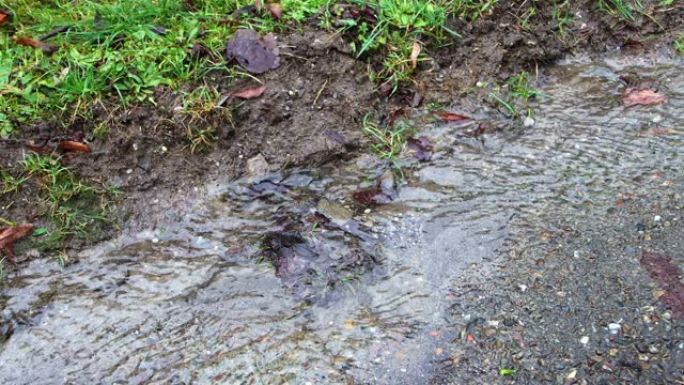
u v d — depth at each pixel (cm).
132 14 324
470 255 278
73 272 279
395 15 343
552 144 327
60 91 298
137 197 300
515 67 359
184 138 308
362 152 322
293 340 251
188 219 297
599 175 310
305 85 325
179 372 243
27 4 332
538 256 276
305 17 337
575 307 255
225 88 316
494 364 238
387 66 338
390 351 245
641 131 333
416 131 332
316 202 303
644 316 250
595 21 382
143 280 275
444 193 305
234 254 283
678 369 232
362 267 275
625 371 232
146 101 306
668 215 289
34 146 291
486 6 359
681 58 375
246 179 311
